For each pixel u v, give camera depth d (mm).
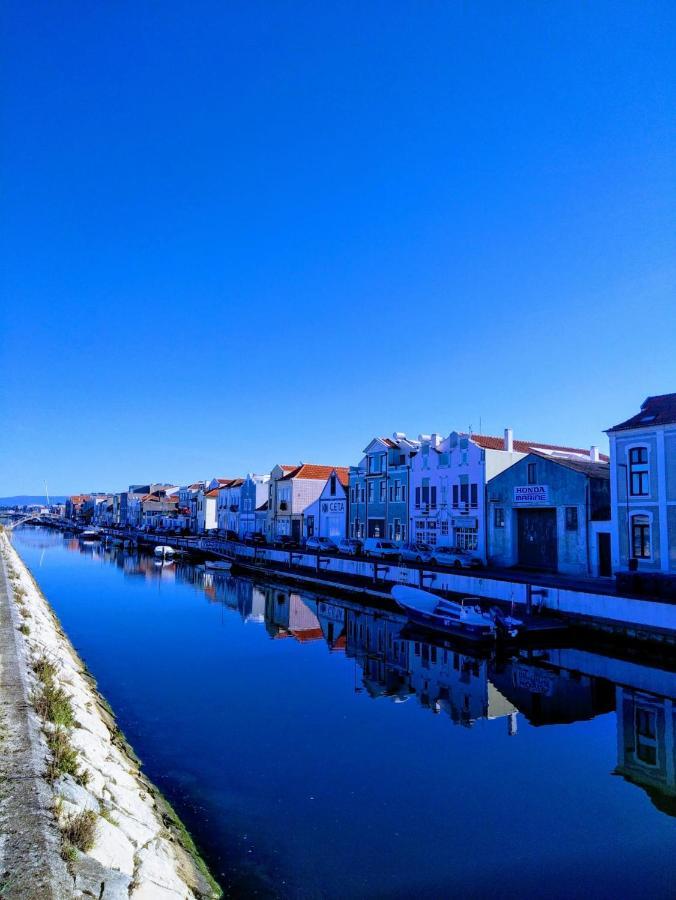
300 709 17188
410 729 15594
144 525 115438
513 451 42625
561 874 9328
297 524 64625
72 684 14984
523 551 38594
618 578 26922
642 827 10750
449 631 26500
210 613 35219
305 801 11516
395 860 9586
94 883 6375
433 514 45375
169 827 9992
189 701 17844
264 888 8727
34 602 27984
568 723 16172
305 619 33344
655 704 18047
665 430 29609
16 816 6922
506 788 12203
